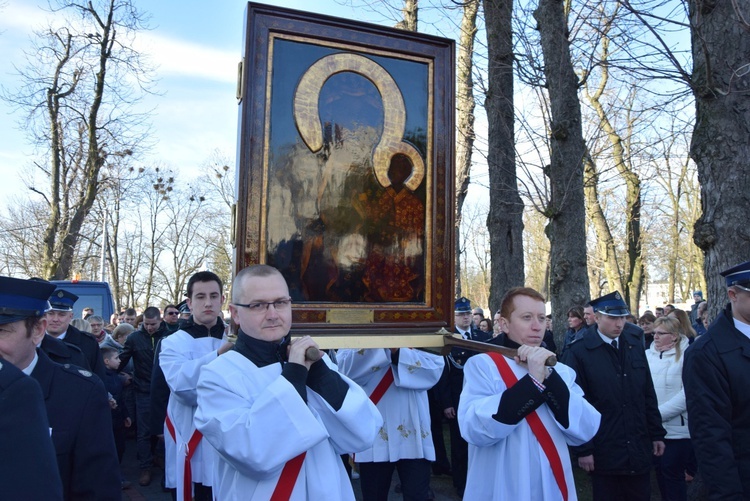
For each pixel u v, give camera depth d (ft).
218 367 8.78
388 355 15.48
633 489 16.37
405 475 15.74
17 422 6.58
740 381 12.23
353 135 12.69
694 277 128.77
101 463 9.60
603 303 16.76
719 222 18.61
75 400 9.62
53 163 65.26
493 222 34.04
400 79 13.20
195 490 14.74
